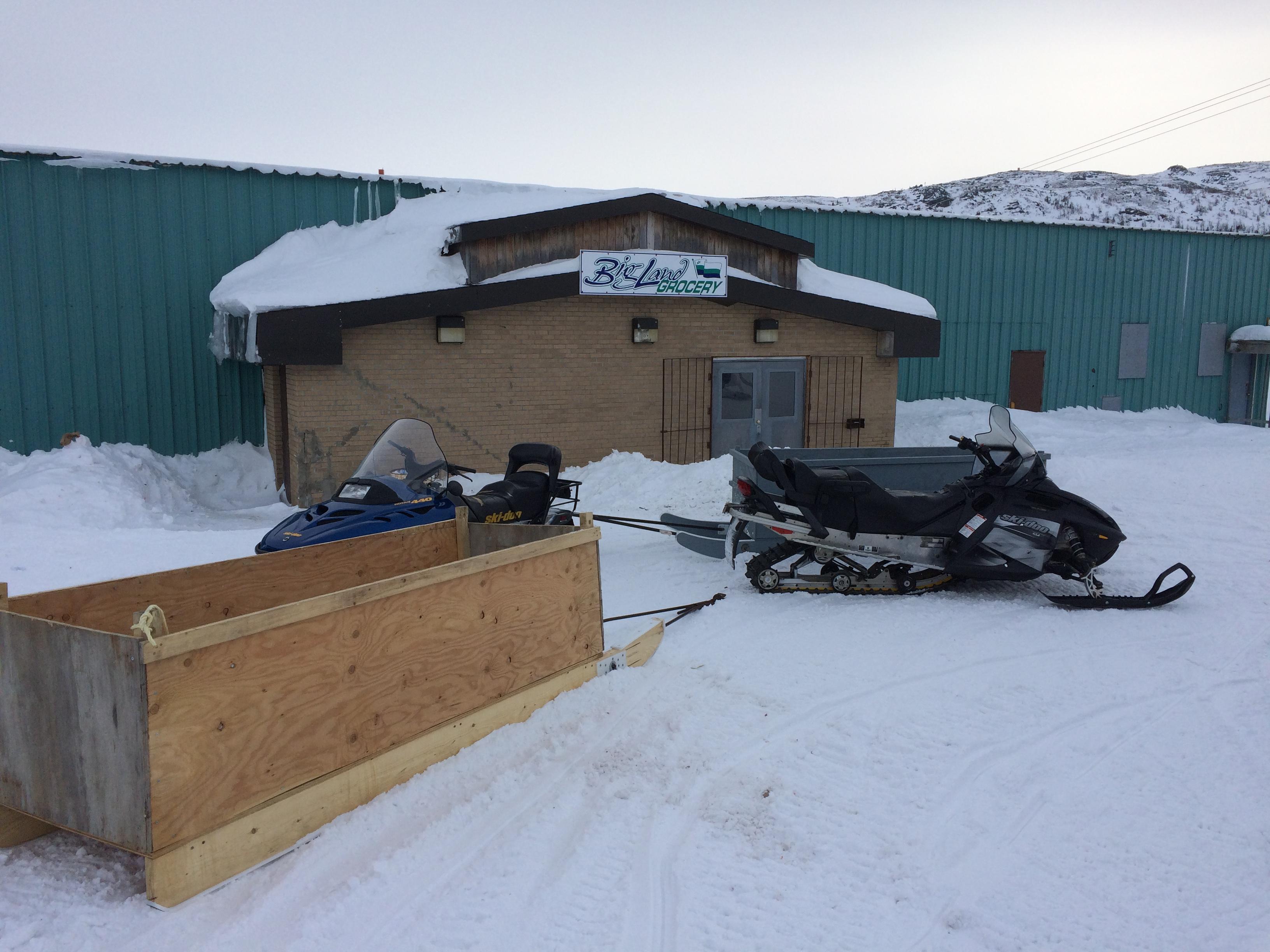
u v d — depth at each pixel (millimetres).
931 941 3047
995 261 20688
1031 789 4027
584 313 13242
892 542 6832
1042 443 16203
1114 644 5824
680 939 3053
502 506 7512
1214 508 9617
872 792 4008
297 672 3533
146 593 4309
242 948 2969
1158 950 2998
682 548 8789
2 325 12664
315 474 11766
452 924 3109
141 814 3080
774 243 14305
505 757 4297
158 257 13445
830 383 15016
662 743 4477
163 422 13695
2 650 3357
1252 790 4000
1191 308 22875
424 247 12602
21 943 2949
